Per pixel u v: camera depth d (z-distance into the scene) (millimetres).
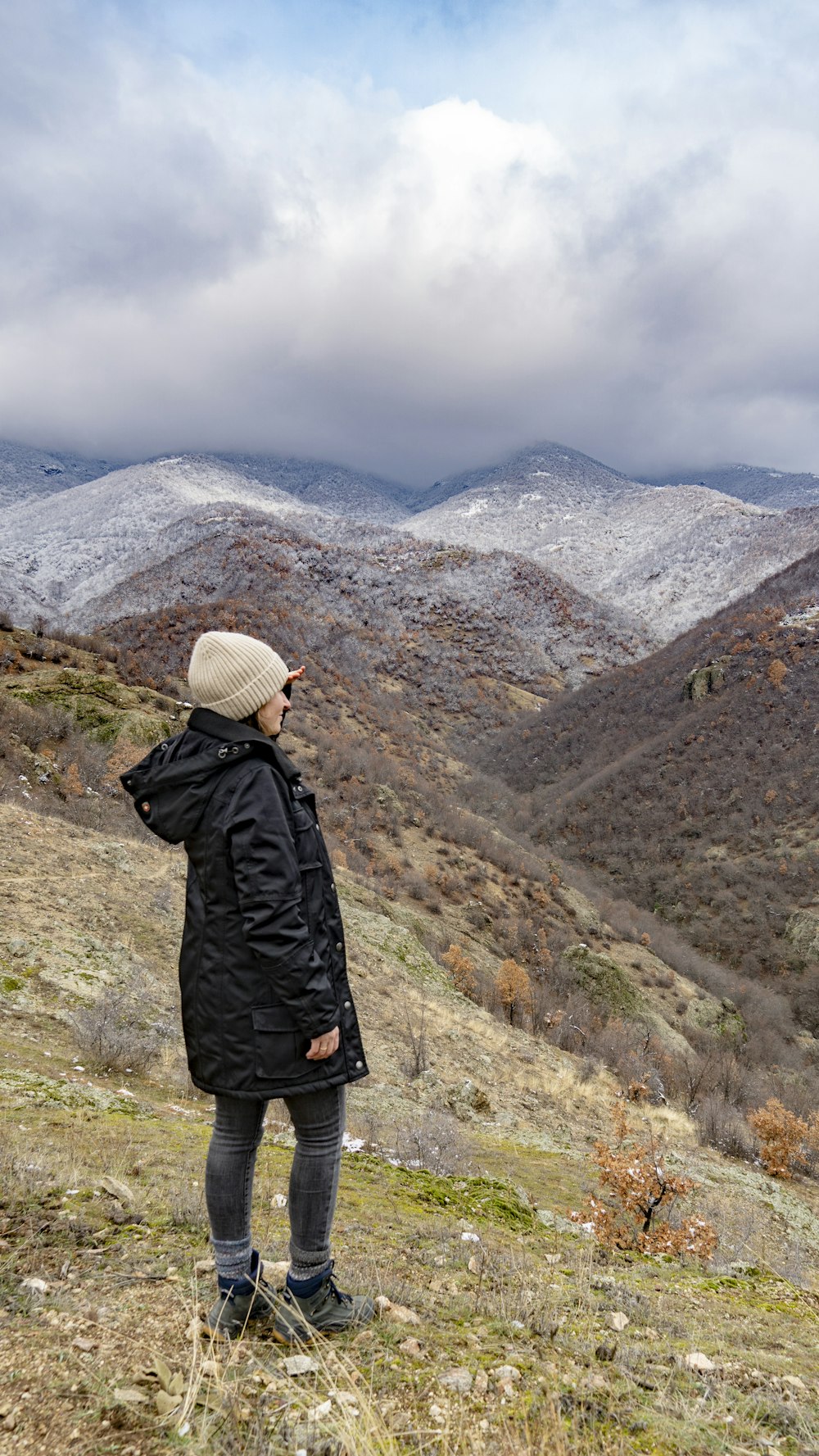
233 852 1853
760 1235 8969
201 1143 5660
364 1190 5461
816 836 70375
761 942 61031
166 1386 1735
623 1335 2791
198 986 1946
